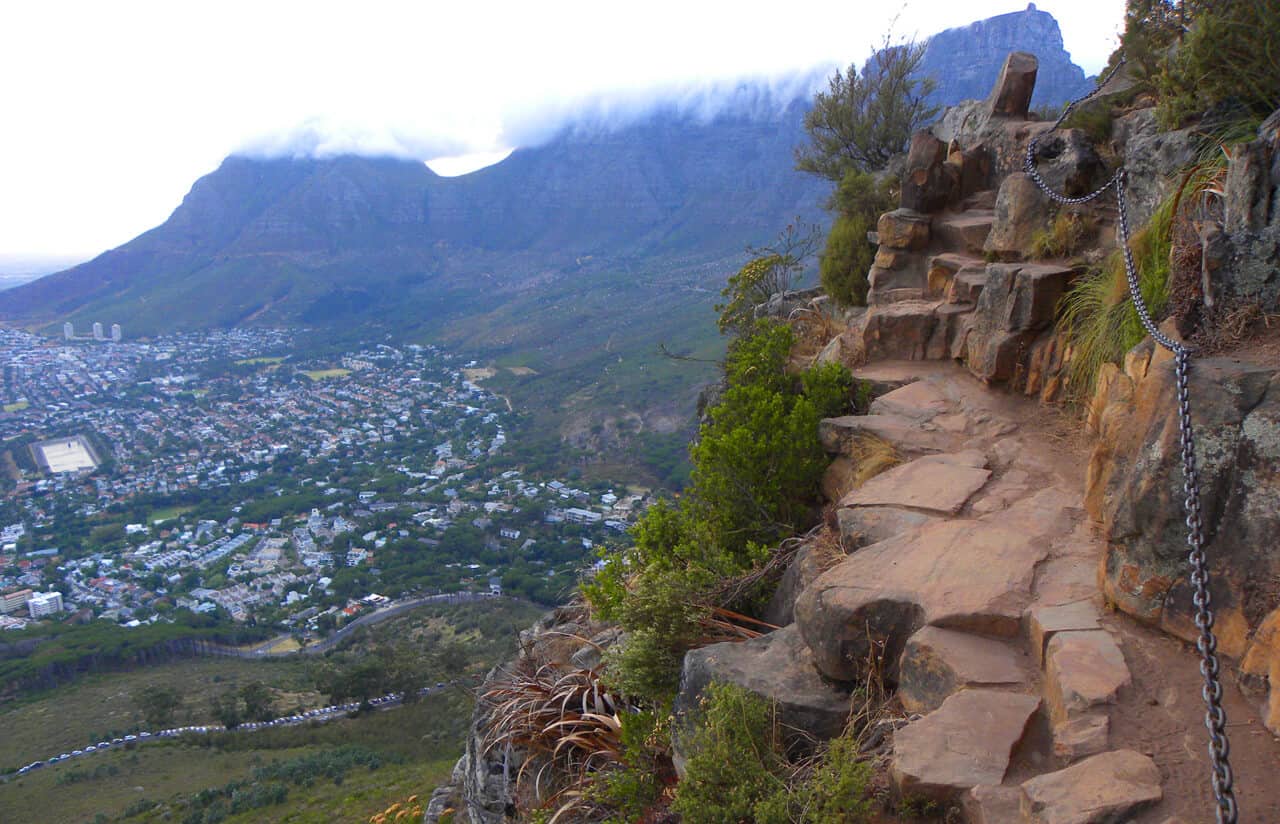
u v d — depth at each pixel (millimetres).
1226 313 3023
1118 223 5891
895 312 6828
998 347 5637
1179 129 5227
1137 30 6805
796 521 5336
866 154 12289
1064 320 5395
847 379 6273
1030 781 2146
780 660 3416
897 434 5172
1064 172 6562
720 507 5344
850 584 3279
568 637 5891
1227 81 4844
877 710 2957
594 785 4117
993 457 4711
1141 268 4523
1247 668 2393
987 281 5969
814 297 10109
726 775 2793
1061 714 2432
